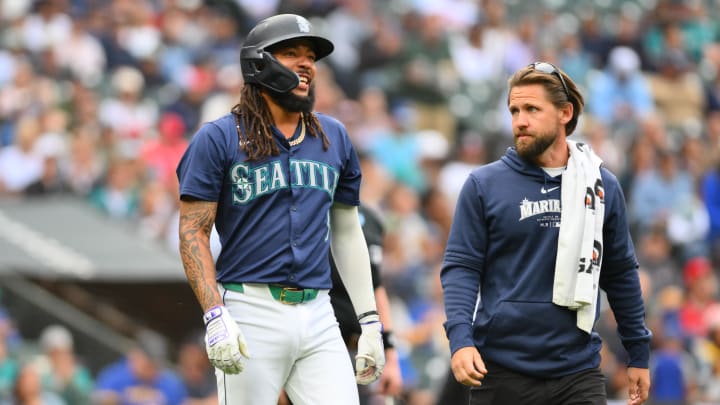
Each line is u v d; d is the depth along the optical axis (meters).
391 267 47.00
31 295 40.19
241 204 17.98
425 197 56.88
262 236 17.98
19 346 39.12
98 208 48.62
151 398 38.31
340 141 18.89
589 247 18.66
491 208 18.95
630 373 19.75
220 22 65.44
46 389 37.16
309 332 18.08
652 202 59.91
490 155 62.62
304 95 18.20
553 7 79.75
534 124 18.86
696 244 58.84
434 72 68.00
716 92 76.94
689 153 65.19
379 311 23.78
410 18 69.88
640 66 74.62
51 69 56.28
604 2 81.38
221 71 61.16
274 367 17.94
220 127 18.03
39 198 48.81
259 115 18.11
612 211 19.22
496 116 67.81
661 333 43.31
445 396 30.02
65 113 53.19
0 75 55.62
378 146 57.56
